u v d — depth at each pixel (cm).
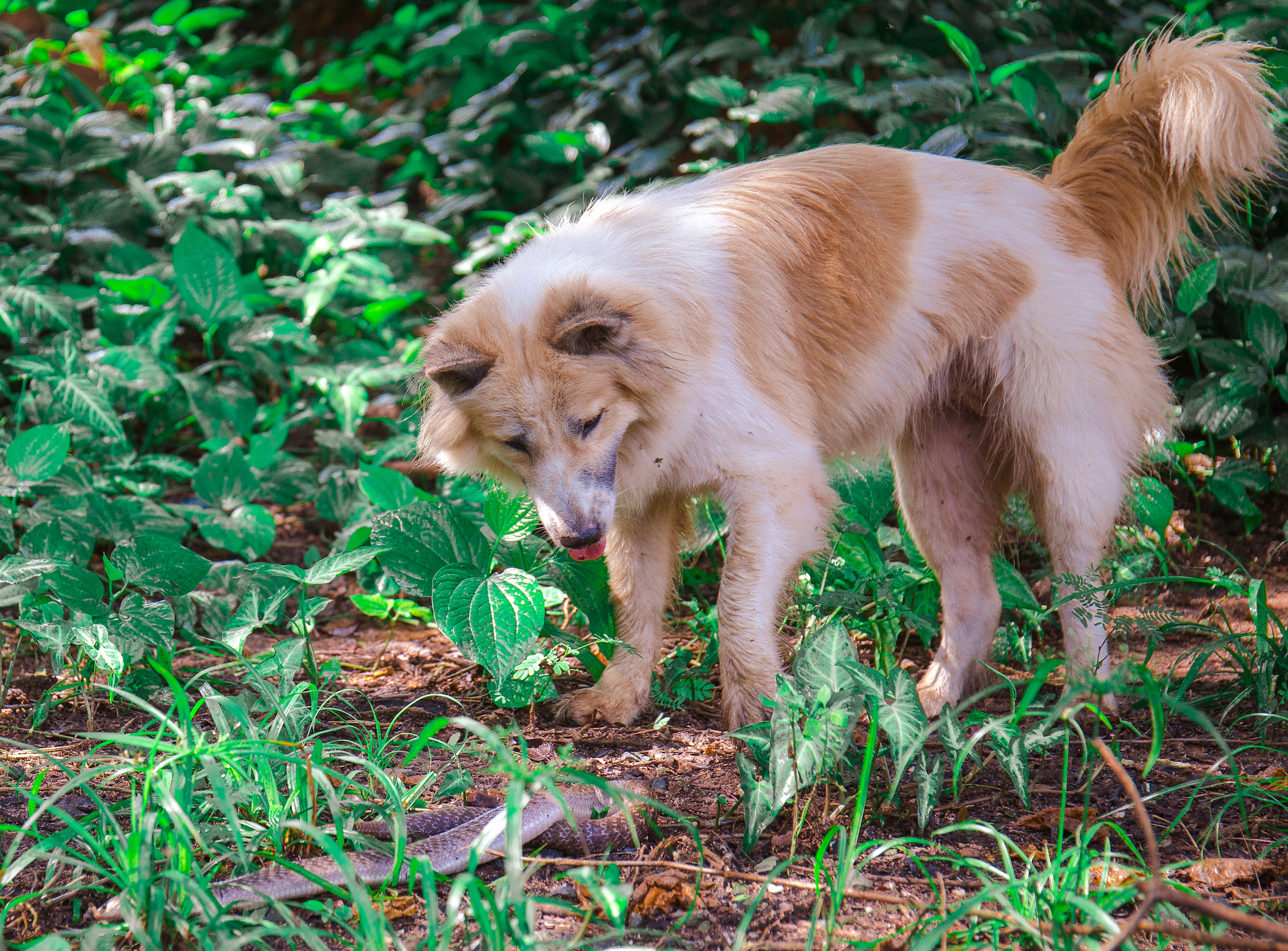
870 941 220
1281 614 418
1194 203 383
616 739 333
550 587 373
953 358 375
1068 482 360
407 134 747
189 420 592
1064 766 243
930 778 260
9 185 707
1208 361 498
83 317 701
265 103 752
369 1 929
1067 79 535
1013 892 220
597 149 665
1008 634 398
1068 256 366
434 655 415
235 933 208
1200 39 369
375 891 238
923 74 550
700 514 427
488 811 266
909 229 364
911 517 395
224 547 454
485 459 355
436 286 743
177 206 656
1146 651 393
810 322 356
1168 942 213
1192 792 285
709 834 266
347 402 538
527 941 197
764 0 682
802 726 268
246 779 261
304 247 664
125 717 346
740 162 593
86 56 812
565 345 313
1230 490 461
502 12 786
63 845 250
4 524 412
